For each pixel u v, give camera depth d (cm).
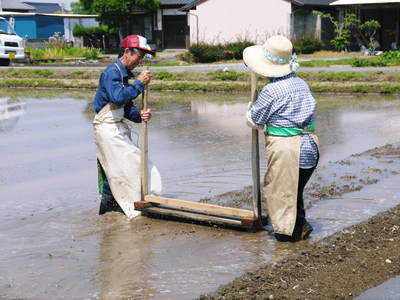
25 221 610
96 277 459
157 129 1182
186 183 742
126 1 3797
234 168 823
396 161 828
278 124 504
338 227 559
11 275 468
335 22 3128
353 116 1292
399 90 1716
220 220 571
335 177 745
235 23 3309
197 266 476
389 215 583
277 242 528
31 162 911
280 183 509
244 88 1919
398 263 463
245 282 434
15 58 2794
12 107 1614
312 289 419
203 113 1412
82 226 590
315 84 1833
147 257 500
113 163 610
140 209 612
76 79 2289
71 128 1248
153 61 3059
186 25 4038
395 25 3306
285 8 3153
